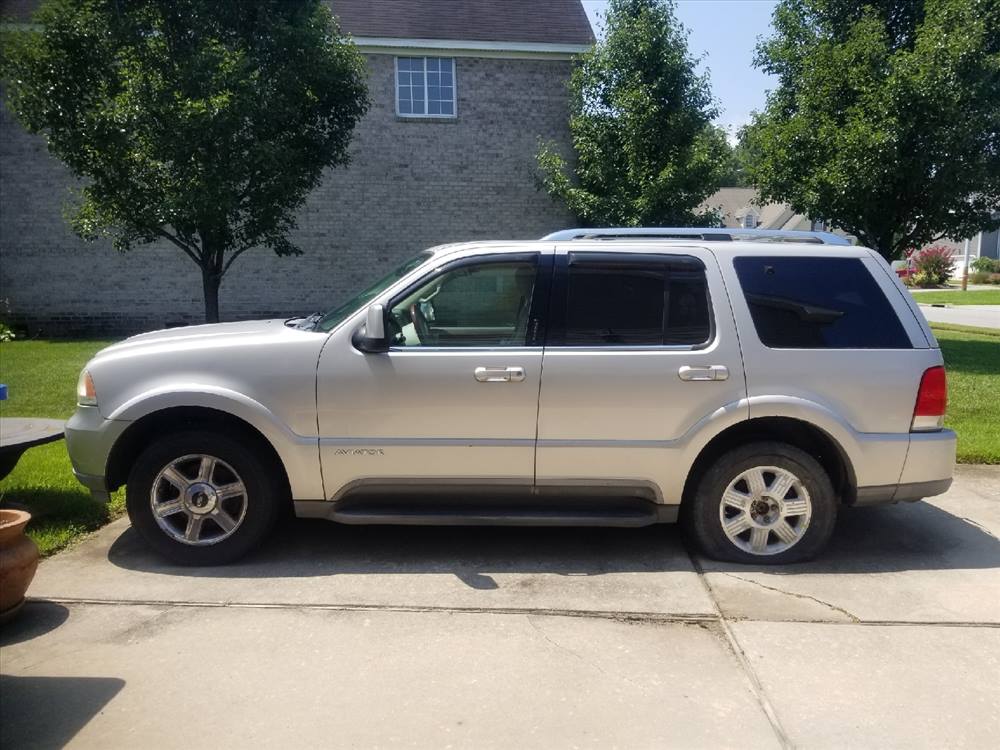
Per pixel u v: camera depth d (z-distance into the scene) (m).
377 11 16.47
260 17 11.64
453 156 16.64
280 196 12.02
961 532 4.91
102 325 16.44
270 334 4.31
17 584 3.55
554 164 15.53
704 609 3.78
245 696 3.00
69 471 5.98
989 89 11.64
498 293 4.39
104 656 3.30
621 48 14.39
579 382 4.13
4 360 11.90
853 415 4.20
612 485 4.23
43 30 10.91
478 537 4.80
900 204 12.82
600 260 4.29
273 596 3.91
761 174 13.47
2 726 2.79
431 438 4.18
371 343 4.11
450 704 2.95
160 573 4.22
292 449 4.17
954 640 3.48
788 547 4.30
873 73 11.91
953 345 13.77
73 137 10.65
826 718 2.87
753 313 4.22
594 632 3.54
